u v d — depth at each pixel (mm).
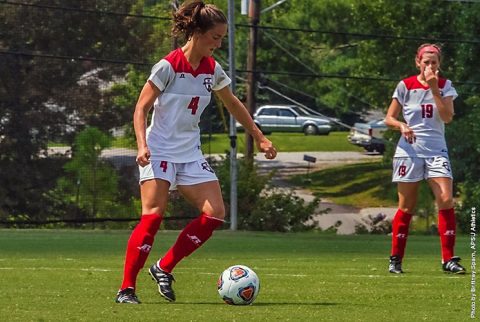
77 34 47688
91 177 46562
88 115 46938
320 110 101562
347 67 88812
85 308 16922
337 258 31047
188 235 18172
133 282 17953
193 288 21188
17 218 46500
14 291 20203
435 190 25078
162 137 17953
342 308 17406
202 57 18109
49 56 45594
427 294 19953
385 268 26812
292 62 93188
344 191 84438
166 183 17844
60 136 46750
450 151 57906
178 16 17906
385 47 69750
